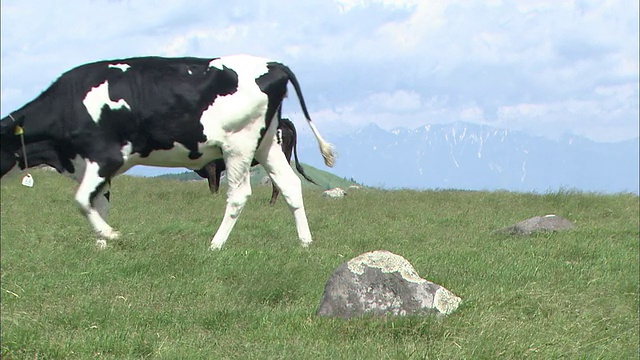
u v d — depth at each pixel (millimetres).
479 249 12195
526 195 21484
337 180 57938
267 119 11656
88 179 10914
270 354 6184
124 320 7270
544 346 6445
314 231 14242
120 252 10523
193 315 7680
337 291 7578
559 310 8062
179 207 17266
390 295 7516
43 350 6137
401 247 12461
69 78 10930
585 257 11805
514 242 13031
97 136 10859
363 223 15750
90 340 6422
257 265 9906
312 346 6480
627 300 8984
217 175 20000
